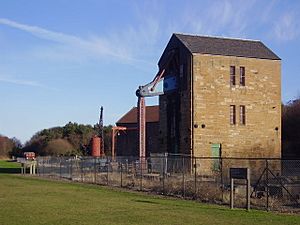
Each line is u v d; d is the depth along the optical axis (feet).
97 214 67.62
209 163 160.45
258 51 175.73
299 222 61.82
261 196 92.58
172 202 85.30
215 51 167.53
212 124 164.96
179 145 169.48
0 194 97.91
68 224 58.08
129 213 68.95
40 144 343.67
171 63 175.63
